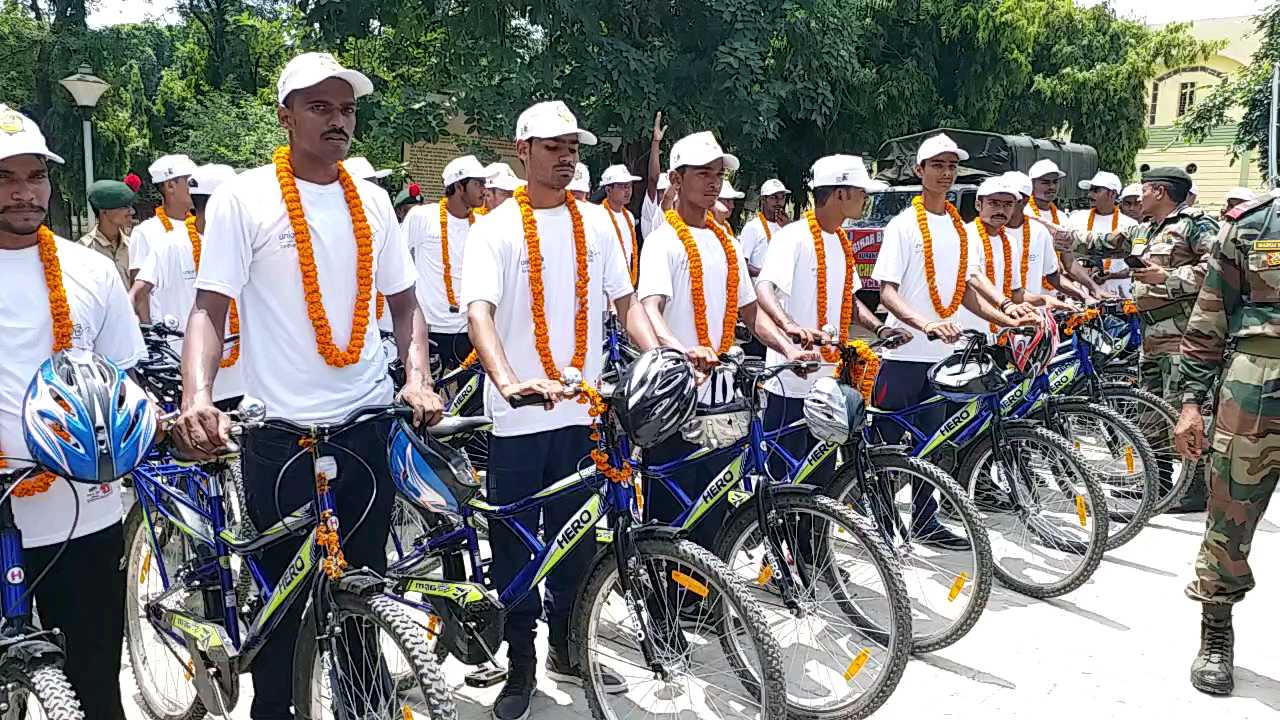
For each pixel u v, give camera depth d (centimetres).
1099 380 522
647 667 299
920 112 1702
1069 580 422
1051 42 1900
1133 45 1909
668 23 1134
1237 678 362
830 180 408
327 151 260
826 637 351
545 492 297
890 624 309
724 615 297
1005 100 1872
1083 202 1482
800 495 319
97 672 259
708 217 385
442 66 1141
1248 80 1806
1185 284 498
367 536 276
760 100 1134
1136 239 546
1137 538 514
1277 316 330
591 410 276
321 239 263
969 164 1371
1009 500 432
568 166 318
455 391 488
